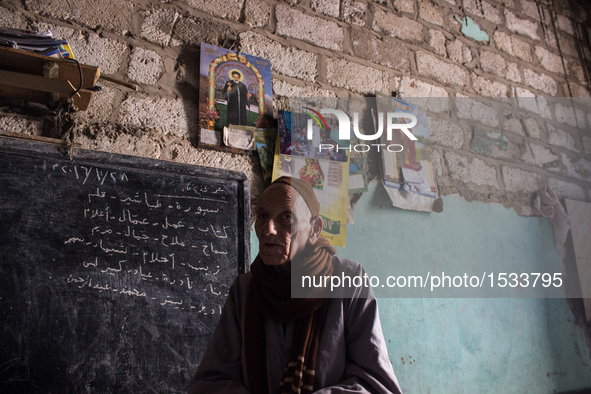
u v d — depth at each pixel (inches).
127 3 76.6
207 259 68.8
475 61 122.4
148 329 61.4
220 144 77.4
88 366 56.3
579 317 115.1
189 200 70.5
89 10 72.4
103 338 58.3
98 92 69.6
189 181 71.6
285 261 40.2
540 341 106.1
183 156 74.0
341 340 38.0
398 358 84.4
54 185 61.4
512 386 97.3
